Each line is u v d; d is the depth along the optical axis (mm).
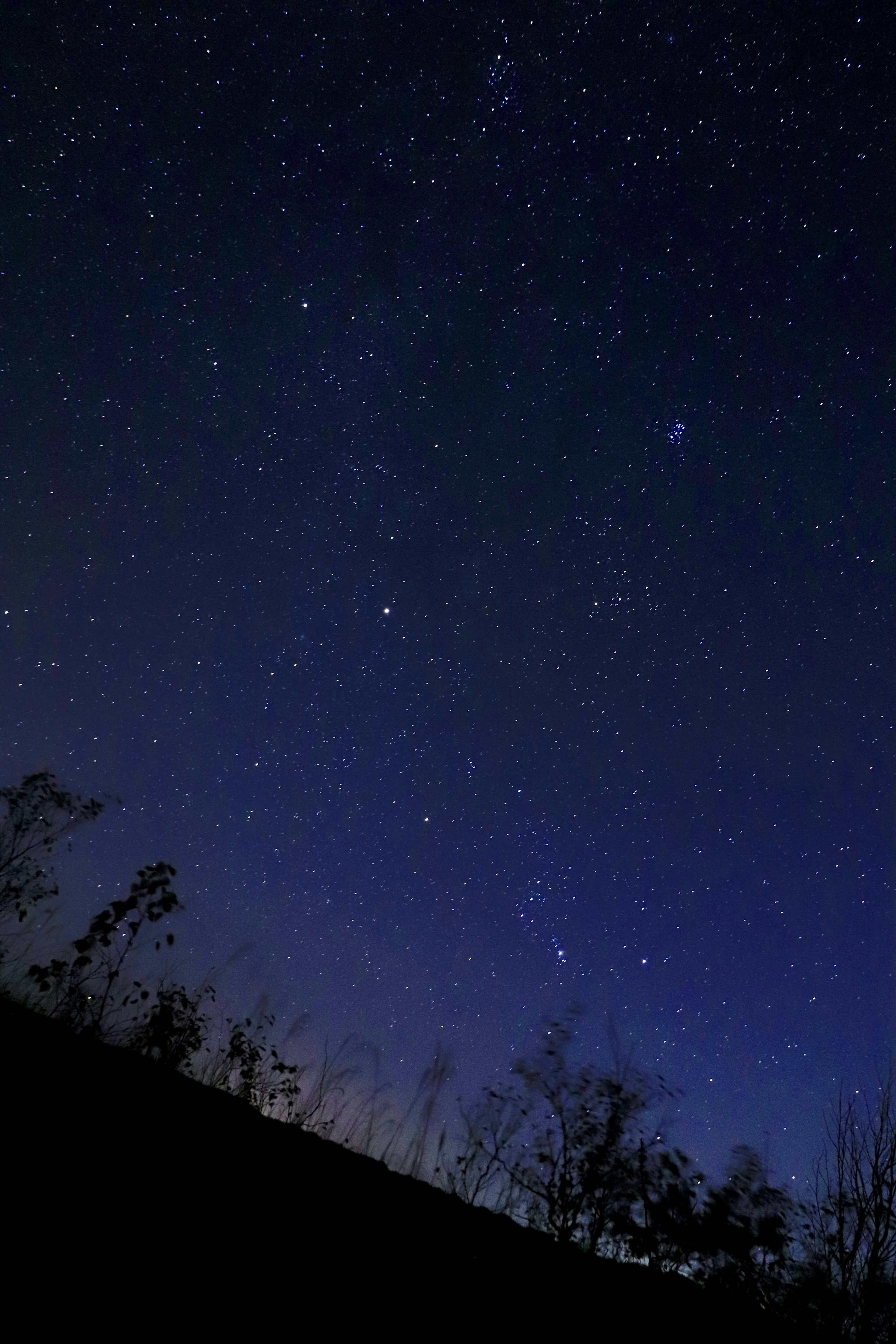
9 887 5477
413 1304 3164
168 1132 3793
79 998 4953
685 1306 3895
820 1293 4004
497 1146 5078
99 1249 2779
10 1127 3311
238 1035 5438
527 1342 3156
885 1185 4117
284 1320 2775
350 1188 3994
